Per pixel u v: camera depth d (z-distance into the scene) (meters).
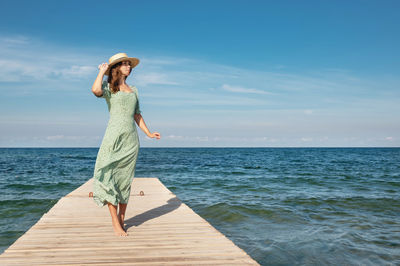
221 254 2.68
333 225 6.07
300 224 6.14
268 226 6.01
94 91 2.98
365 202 8.54
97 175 3.18
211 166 26.14
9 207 7.95
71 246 2.84
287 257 4.36
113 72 3.16
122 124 3.15
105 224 3.73
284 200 8.82
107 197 3.13
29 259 2.46
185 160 37.94
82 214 4.32
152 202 5.45
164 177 16.38
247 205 8.01
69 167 25.17
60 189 11.59
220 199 9.03
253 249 4.68
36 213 7.26
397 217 6.77
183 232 3.39
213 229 3.53
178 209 4.78
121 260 2.48
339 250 4.63
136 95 3.37
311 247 4.75
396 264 4.13
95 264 2.38
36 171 20.62
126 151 3.20
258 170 21.48
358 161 36.34
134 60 3.26
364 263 4.16
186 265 2.40
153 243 2.97
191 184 13.05
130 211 4.61
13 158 43.47
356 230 5.70
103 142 3.16
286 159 41.75
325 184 13.08
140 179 9.42
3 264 2.34
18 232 5.68
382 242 5.00
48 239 3.06
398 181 14.27
